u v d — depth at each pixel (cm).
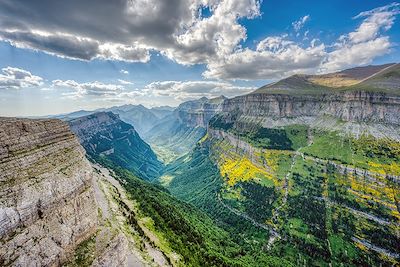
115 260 8038
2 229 5328
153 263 11606
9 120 7438
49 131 8362
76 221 7525
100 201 14975
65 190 7375
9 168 6194
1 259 5134
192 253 16300
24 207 5903
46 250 6128
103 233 8425
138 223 15938
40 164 7100
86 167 9181
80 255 7131
